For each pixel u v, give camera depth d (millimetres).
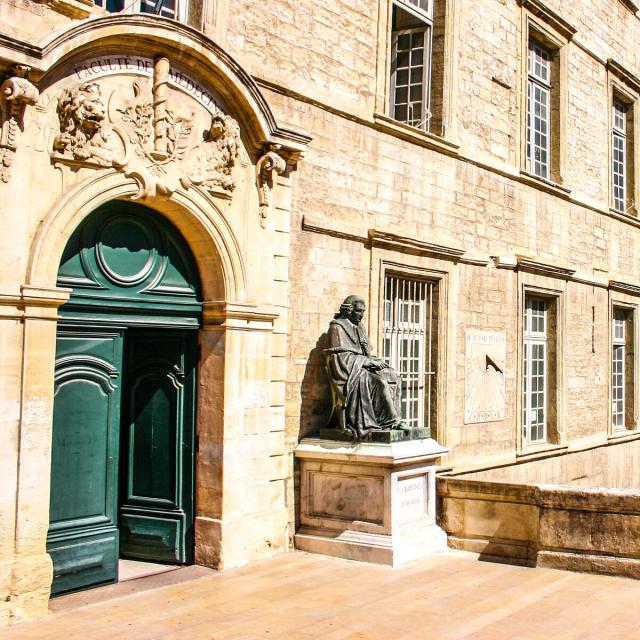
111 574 7023
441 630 5988
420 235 10508
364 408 8219
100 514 6957
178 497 7734
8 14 6078
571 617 6336
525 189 12961
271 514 8062
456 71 11297
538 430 13422
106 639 5637
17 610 5883
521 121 12867
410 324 10602
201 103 7402
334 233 9141
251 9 8312
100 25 6293
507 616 6340
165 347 7863
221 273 7641
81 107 6301
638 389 16578
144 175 6844
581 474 14227
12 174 5941
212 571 7488
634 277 16812
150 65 6941
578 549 7812
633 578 7484
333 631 5914
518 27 12883
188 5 7949
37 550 6043
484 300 11773
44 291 6059
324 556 8141
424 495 8523
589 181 15047
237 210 7746
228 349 7625
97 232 6879
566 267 13711
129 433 8008
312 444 8445
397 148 10227
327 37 9242
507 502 8328
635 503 7578
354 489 8172
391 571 7648
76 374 6758
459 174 11367
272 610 6387
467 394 11273
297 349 8633
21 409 5969
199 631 5859
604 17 15633
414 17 11094
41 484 6070
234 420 7660
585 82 14953
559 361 13664
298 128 8812
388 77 10133
